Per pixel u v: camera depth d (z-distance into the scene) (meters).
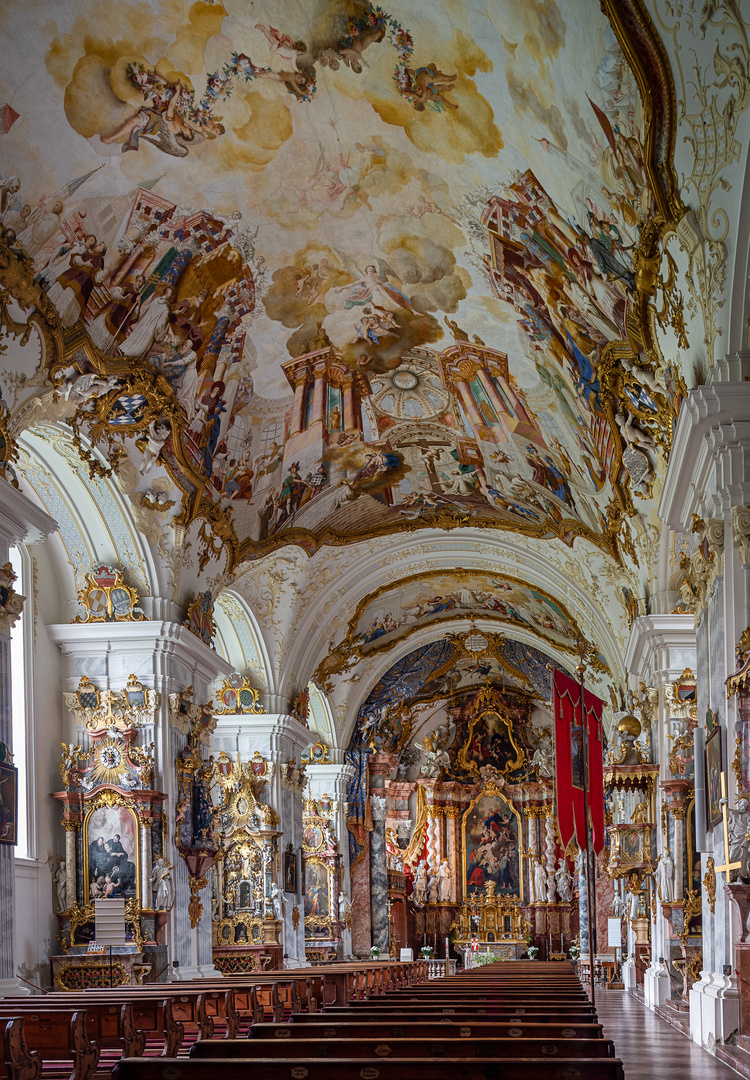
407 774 43.47
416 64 13.50
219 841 22.56
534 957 40.81
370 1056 6.72
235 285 17.52
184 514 19.69
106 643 19.25
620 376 15.55
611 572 23.72
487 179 14.76
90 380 16.44
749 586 10.75
